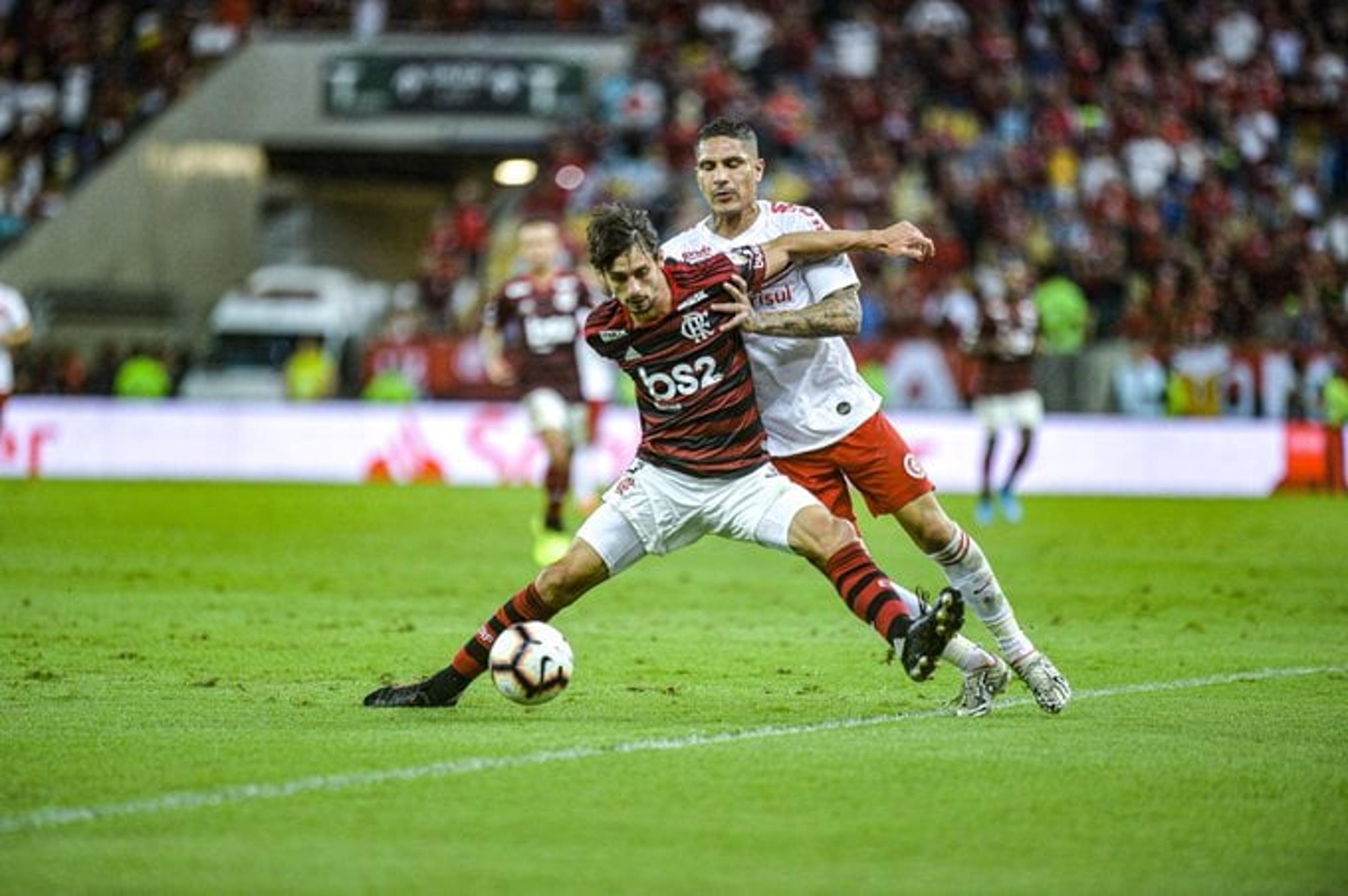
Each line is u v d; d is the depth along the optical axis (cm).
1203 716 3120
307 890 1964
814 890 1981
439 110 13938
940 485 10681
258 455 11144
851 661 3838
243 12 14888
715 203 3105
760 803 2386
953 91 13700
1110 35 14175
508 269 12812
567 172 12950
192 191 14350
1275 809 2377
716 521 2923
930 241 2994
